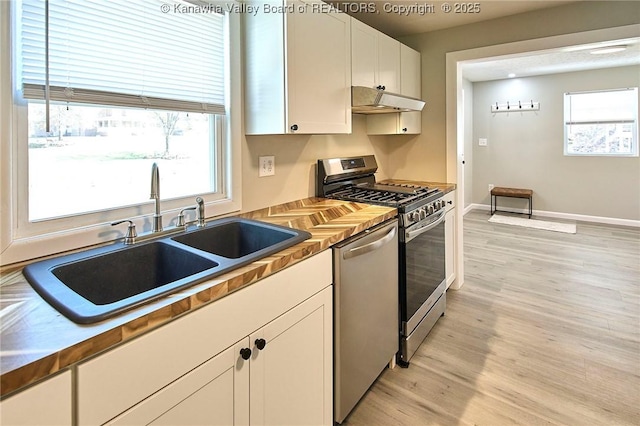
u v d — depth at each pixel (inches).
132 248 52.5
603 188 219.5
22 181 46.7
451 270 118.7
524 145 242.5
